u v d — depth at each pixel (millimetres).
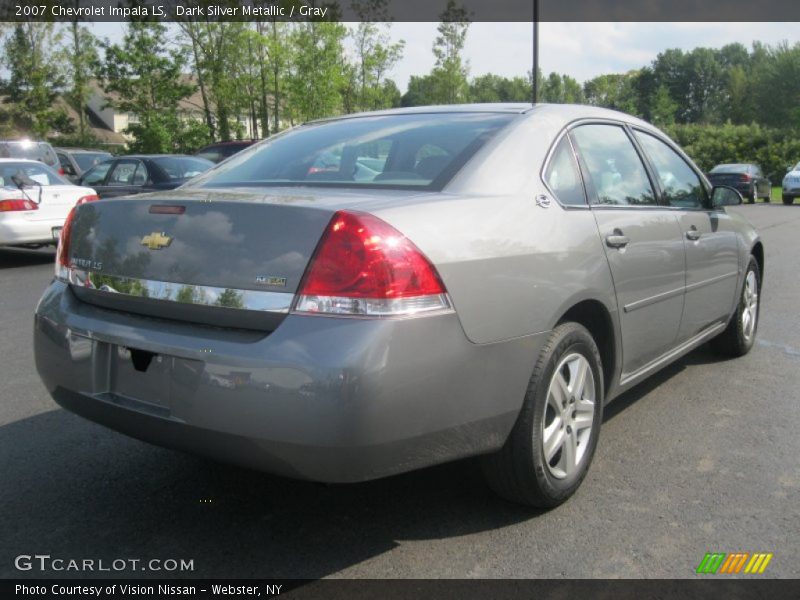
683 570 2615
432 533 2883
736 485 3287
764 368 5102
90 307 2922
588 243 3162
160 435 2609
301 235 2430
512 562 2668
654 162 4145
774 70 66750
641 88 110750
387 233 2412
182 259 2621
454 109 3602
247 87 30672
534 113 3379
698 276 4250
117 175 12211
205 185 3408
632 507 3082
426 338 2416
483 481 3068
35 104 34344
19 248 12820
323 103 29688
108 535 2879
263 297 2426
